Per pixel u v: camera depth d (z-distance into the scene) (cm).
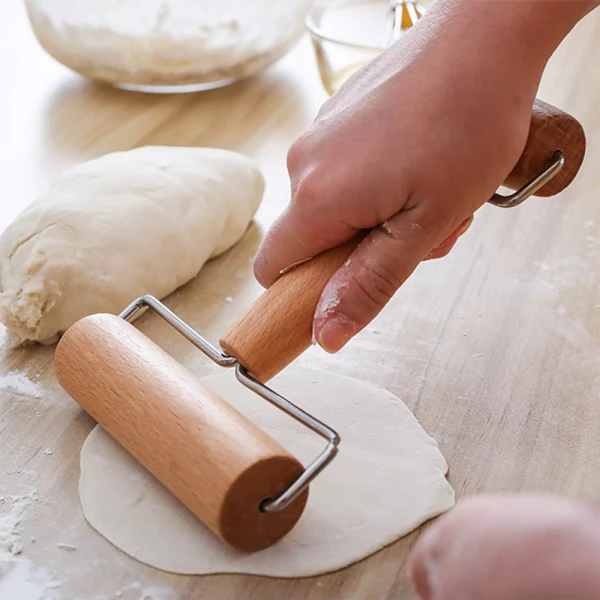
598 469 76
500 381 86
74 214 92
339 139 68
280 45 136
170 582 66
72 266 88
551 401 84
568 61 153
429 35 69
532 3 66
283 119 132
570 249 105
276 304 67
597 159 124
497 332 92
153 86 135
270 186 117
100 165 102
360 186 65
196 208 99
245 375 68
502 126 67
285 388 83
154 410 69
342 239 69
